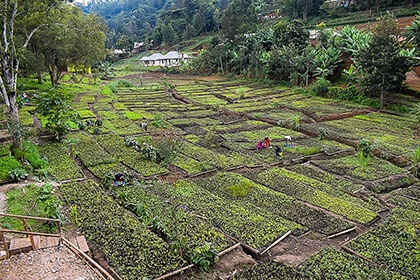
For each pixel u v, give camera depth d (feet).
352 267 47.19
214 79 269.03
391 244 53.98
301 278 44.55
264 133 120.47
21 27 120.37
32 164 76.64
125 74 326.65
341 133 118.21
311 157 98.12
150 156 90.17
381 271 46.34
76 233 51.06
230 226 57.52
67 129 104.47
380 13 231.50
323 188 76.43
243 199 69.67
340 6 286.66
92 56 196.03
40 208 56.24
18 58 84.33
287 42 230.07
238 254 50.26
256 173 84.12
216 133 120.67
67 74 292.81
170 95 205.57
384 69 144.25
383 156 97.40
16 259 41.81
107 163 85.15
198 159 92.68
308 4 300.81
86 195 64.13
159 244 49.29
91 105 163.43
